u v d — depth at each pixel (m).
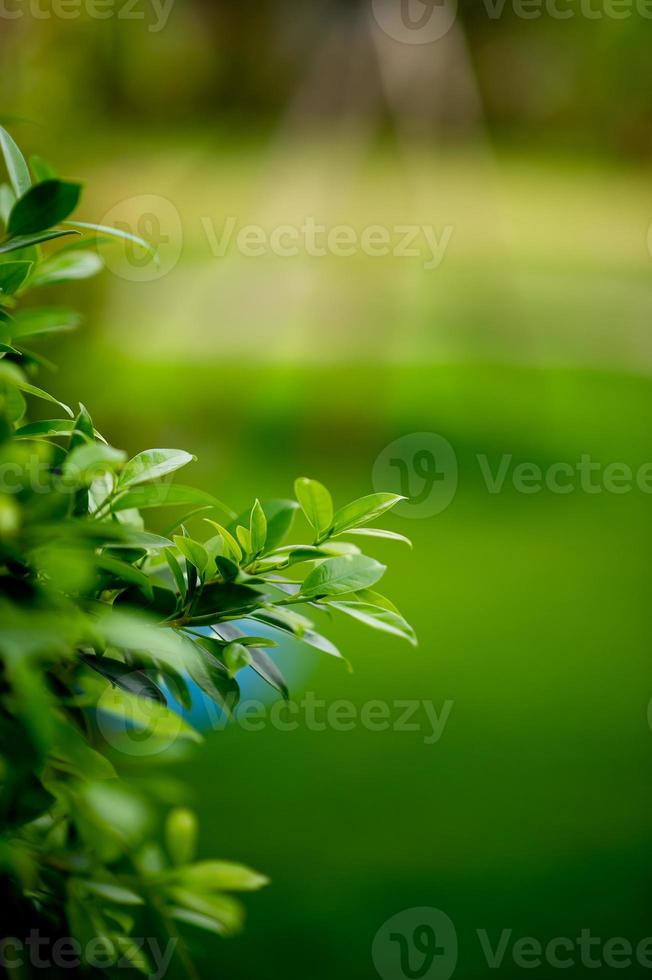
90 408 4.25
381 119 10.40
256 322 7.90
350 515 0.91
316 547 0.89
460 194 11.03
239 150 11.88
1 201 0.95
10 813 0.76
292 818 3.25
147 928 1.13
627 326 9.26
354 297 8.78
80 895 0.96
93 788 0.92
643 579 5.24
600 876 3.05
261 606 0.86
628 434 7.26
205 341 7.35
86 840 0.98
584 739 3.82
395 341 8.20
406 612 4.83
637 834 3.26
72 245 0.99
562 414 7.50
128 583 0.84
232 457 6.32
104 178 4.37
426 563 5.36
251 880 1.16
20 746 0.66
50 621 0.60
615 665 4.41
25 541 0.64
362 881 2.98
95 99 4.26
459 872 3.04
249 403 6.80
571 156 13.62
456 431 7.02
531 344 8.67
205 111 12.35
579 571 5.31
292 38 12.04
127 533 0.67
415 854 3.12
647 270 10.91
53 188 0.77
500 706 4.04
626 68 13.09
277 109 12.52
